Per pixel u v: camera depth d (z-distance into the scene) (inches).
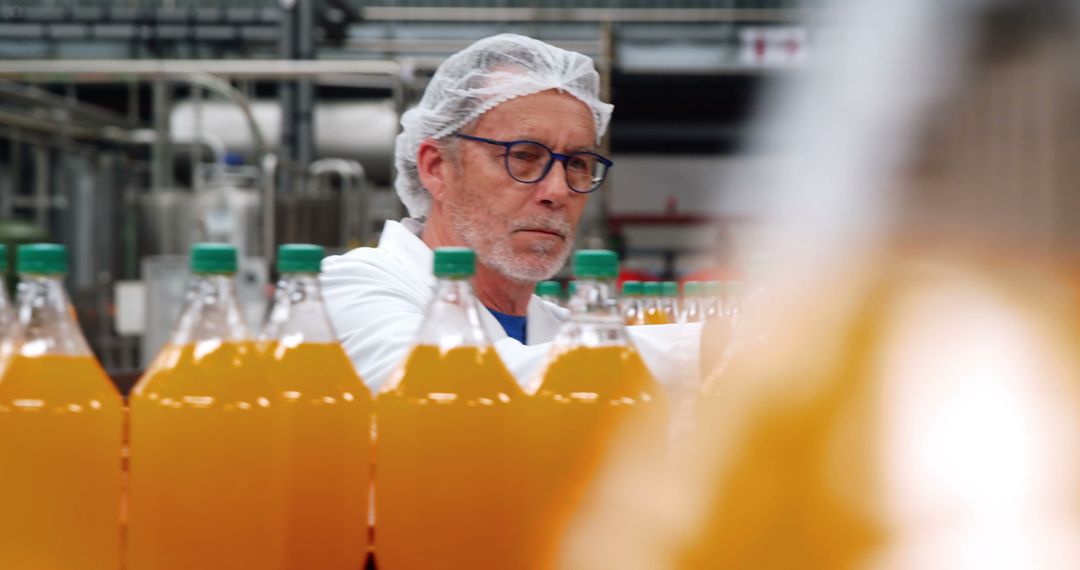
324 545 40.3
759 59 370.9
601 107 83.4
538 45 79.3
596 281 40.2
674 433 41.6
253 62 235.1
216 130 357.7
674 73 347.9
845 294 16.6
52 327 38.4
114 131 317.4
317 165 322.0
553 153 78.3
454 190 81.3
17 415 37.0
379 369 61.5
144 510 37.9
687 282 78.6
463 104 78.6
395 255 80.1
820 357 17.3
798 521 18.3
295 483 39.8
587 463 38.0
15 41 381.4
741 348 23.8
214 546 37.3
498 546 38.3
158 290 219.0
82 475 37.6
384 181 365.1
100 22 375.2
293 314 42.2
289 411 40.1
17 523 36.9
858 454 16.6
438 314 40.3
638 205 418.3
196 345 38.4
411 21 384.2
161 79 244.2
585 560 29.6
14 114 297.9
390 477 39.1
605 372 38.7
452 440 38.3
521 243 78.8
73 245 332.2
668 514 24.2
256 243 249.1
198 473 37.3
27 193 354.9
